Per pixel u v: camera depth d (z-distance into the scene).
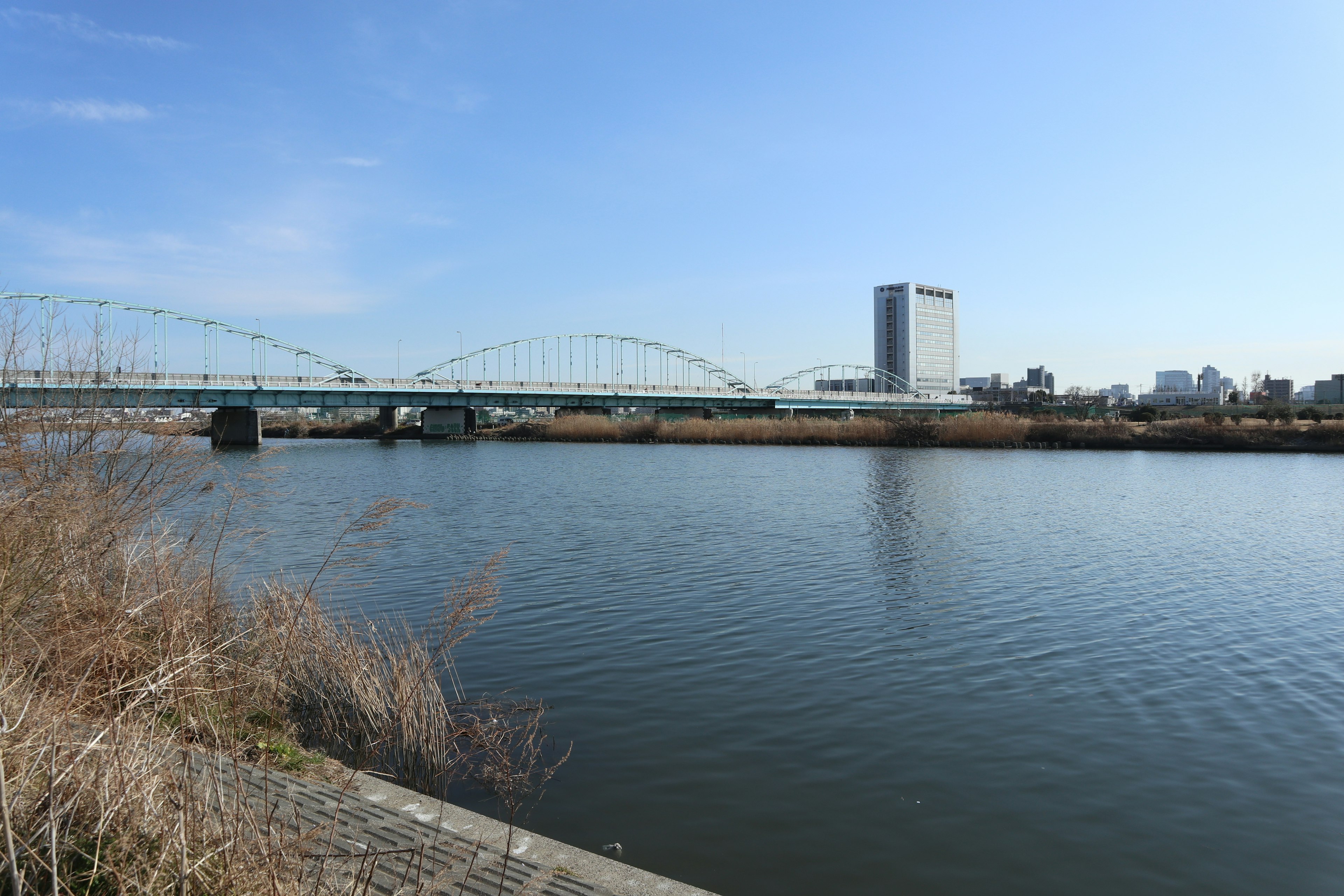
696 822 8.68
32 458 9.89
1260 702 12.45
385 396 109.94
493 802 9.01
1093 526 31.55
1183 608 18.42
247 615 11.43
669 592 19.86
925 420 93.75
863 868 7.84
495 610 18.03
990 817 8.87
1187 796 9.39
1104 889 7.54
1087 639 15.93
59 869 4.51
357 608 17.95
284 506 37.66
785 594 19.70
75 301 90.50
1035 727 11.42
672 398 137.62
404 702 9.93
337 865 5.67
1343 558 25.09
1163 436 82.50
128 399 12.59
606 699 12.44
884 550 26.03
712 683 13.25
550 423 121.12
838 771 9.95
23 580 7.62
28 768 4.91
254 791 6.44
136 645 6.72
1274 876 7.77
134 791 4.99
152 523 10.76
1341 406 140.50
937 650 15.12
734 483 50.09
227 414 98.00
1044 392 185.38
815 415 161.38
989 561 24.20
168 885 4.57
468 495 43.38
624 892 6.03
